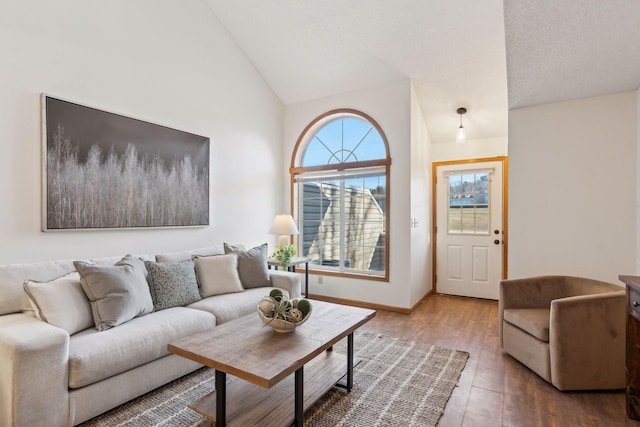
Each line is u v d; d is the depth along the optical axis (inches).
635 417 75.4
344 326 82.2
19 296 83.4
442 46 136.6
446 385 89.5
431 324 140.9
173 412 76.8
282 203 194.9
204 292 117.2
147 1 126.7
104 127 112.4
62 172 102.3
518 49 94.5
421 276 177.3
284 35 154.6
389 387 88.3
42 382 64.5
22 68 95.0
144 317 92.4
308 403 72.7
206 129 149.2
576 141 124.9
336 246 183.5
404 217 158.2
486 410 78.8
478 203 187.3
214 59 153.3
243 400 74.8
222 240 156.6
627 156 117.7
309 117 187.6
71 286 84.4
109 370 74.0
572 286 109.2
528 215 131.5
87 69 109.0
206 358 64.7
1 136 91.4
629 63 99.9
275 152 190.1
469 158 189.9
